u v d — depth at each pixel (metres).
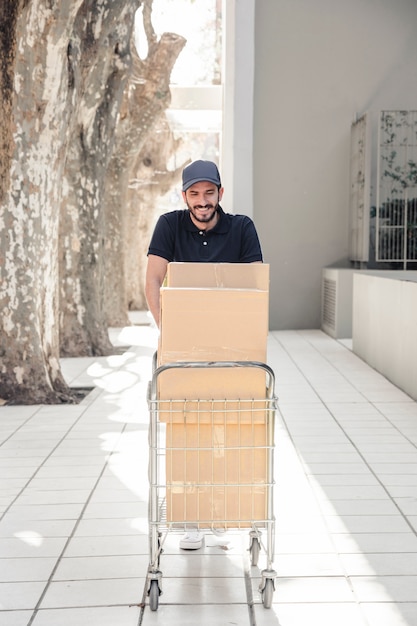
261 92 13.79
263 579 3.22
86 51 8.25
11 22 7.17
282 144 13.88
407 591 3.35
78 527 4.16
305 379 8.92
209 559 3.72
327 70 13.80
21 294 7.61
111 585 3.44
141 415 7.12
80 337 11.09
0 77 7.29
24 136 7.38
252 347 3.26
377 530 4.07
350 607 3.21
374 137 13.79
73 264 11.03
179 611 3.19
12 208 7.47
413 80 13.83
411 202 13.50
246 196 13.48
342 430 6.38
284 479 4.98
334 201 13.98
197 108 15.51
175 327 3.25
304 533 4.04
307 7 13.68
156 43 14.29
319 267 14.07
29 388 7.68
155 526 3.24
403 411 7.14
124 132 14.34
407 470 5.17
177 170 19.73
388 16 13.76
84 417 7.03
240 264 3.39
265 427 3.26
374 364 9.66
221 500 3.29
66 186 10.94
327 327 13.42
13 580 3.50
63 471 5.25
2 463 5.47
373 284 9.73
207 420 3.25
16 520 4.28
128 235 19.78
